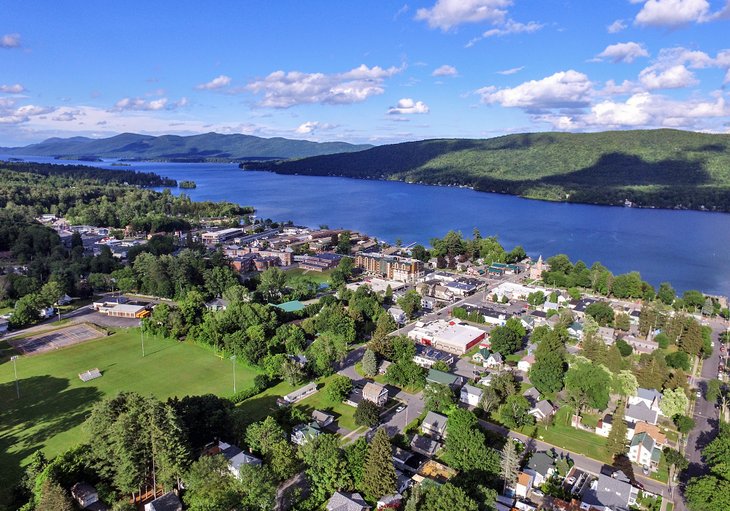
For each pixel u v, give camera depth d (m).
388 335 199.12
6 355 193.38
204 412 129.88
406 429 141.88
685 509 113.06
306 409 153.75
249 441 125.38
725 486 106.62
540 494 116.38
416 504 100.88
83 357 191.88
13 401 157.38
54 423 144.25
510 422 142.50
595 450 135.50
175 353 196.62
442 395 150.75
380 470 109.62
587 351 181.00
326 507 109.25
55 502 94.56
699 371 191.25
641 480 123.44
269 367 171.88
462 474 119.06
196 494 104.62
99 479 110.50
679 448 137.38
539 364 166.88
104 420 111.88
